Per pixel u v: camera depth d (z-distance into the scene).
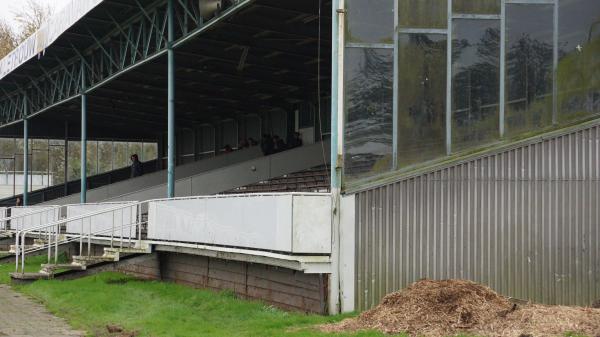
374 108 11.92
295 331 10.11
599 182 12.52
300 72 24.16
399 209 11.83
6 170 51.62
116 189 33.75
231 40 20.58
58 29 24.11
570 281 12.29
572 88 12.61
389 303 10.47
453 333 9.24
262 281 13.48
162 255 18.34
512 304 10.21
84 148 28.11
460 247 12.00
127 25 22.50
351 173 11.72
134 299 14.33
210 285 15.71
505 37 12.48
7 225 31.20
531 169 12.35
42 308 13.89
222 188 26.81
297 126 30.11
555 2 12.64
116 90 29.75
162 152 43.53
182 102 31.92
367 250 11.64
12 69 30.17
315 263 11.44
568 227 12.36
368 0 12.04
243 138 34.94
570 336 8.62
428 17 12.26
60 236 21.78
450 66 12.26
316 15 18.30
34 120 39.84
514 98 12.44
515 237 12.19
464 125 12.23
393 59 12.06
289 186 23.83
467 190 12.11
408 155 11.98
